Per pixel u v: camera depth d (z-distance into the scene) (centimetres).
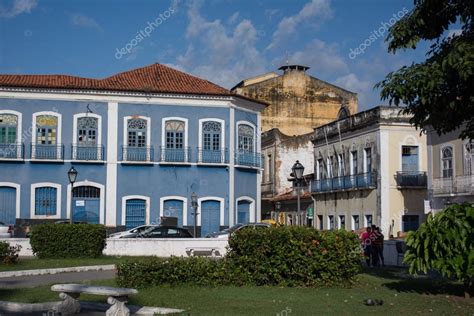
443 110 1255
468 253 1117
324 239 1361
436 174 3125
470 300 1126
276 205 4909
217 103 3494
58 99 3316
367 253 2186
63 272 1753
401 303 1097
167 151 3409
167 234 2673
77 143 3325
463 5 1243
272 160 4828
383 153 3491
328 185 4088
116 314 962
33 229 2097
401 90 1212
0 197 3238
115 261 2000
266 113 5003
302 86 5078
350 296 1188
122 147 3362
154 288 1277
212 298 1155
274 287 1323
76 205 3306
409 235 1189
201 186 3456
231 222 3475
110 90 3344
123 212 3350
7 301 1155
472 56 1123
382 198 3469
